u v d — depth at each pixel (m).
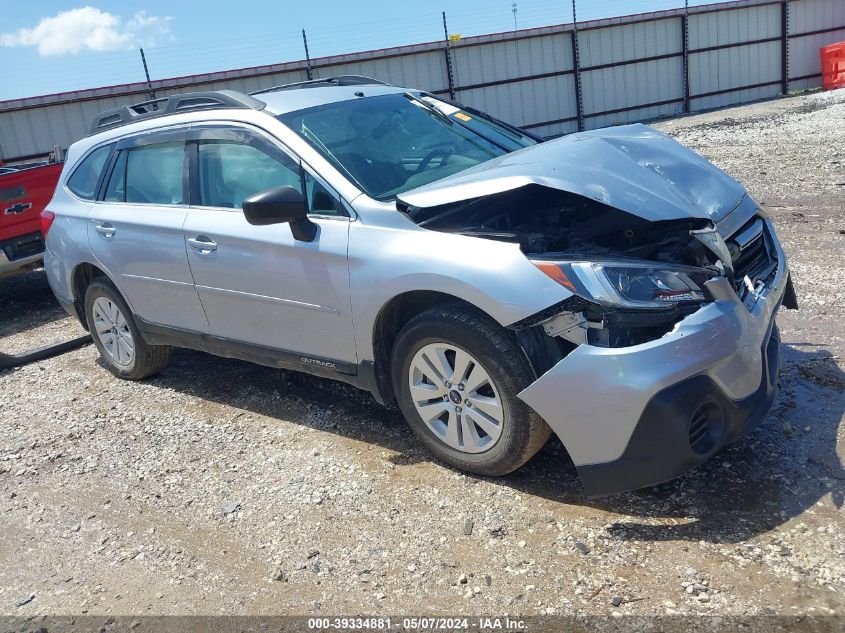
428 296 3.56
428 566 3.02
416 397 3.64
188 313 4.63
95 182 5.27
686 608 2.62
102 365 5.98
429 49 22.67
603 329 3.04
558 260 3.10
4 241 7.95
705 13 25.42
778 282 3.64
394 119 4.46
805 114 17.61
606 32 24.53
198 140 4.50
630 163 3.57
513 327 3.14
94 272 5.45
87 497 3.95
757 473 3.33
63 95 18.69
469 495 3.46
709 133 16.55
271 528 3.43
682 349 2.92
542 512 3.26
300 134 4.05
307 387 4.92
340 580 3.02
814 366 4.26
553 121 24.64
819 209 7.87
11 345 7.12
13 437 4.80
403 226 3.52
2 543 3.63
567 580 2.84
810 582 2.67
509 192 3.56
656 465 2.97
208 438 4.42
